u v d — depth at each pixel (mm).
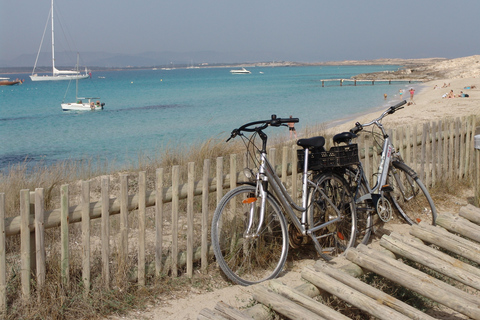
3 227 3133
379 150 5953
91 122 30094
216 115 31328
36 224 3238
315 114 29516
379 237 5336
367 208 4902
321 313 3082
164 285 3836
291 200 4230
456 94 36281
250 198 3994
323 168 4426
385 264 3645
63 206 3361
